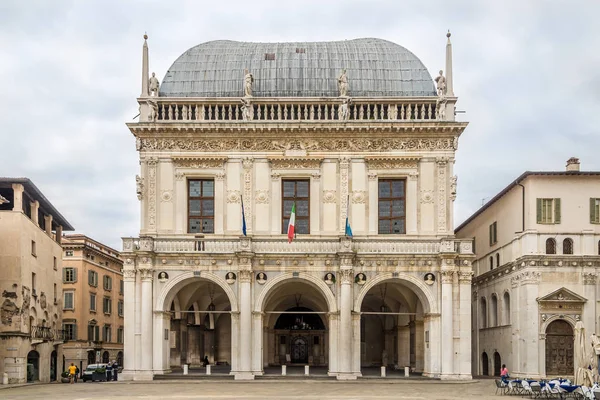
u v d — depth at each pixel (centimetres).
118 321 9912
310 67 6125
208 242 5591
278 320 7219
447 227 5750
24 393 4491
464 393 4441
